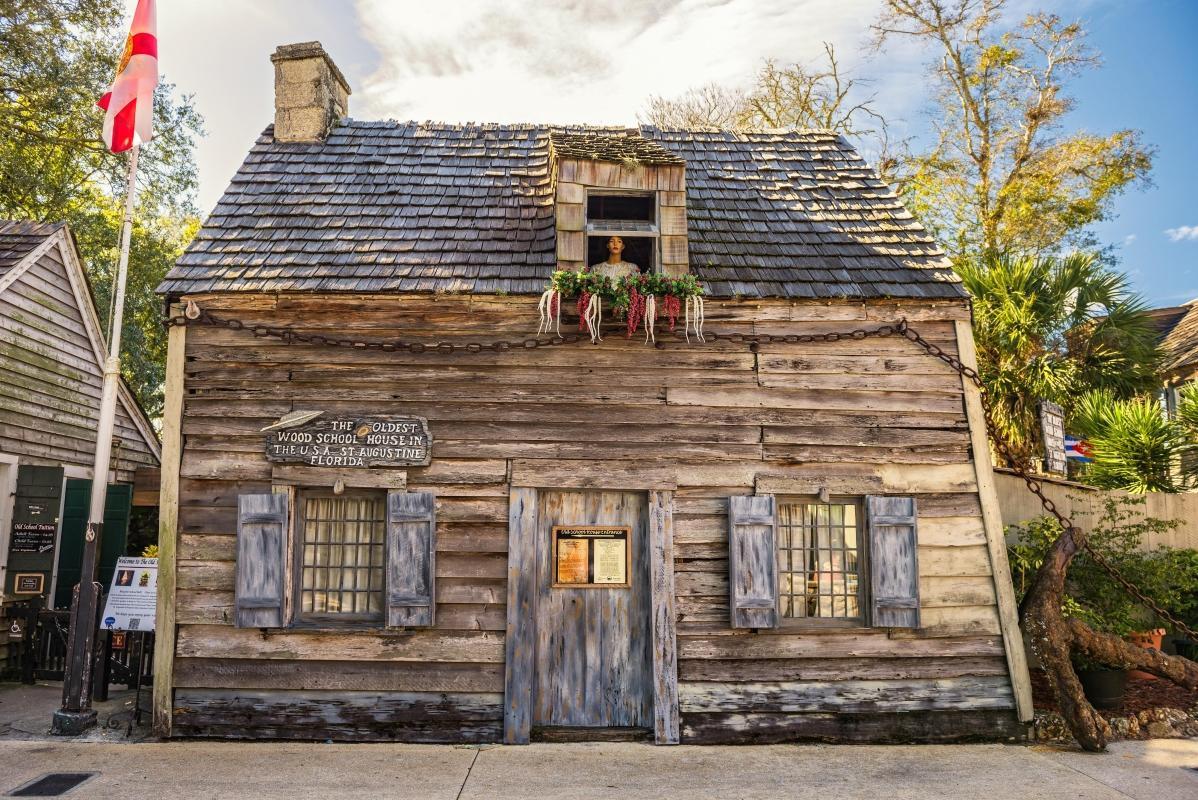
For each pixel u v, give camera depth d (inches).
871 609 278.8
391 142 366.0
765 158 378.6
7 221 416.8
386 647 270.5
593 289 276.4
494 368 286.2
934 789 227.0
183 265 290.2
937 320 297.9
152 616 288.7
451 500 279.0
